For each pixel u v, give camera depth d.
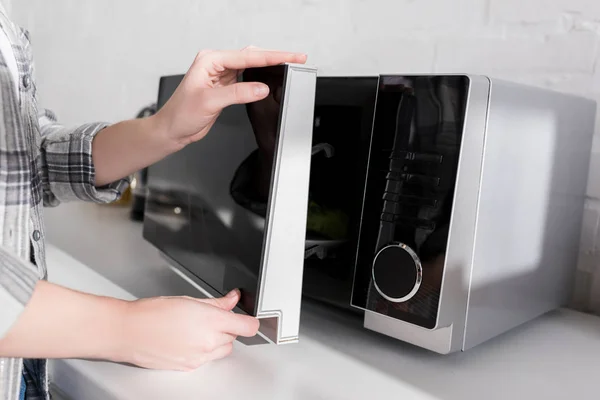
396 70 1.03
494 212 0.62
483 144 0.59
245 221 0.62
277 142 0.56
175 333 0.53
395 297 0.61
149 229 0.94
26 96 0.64
